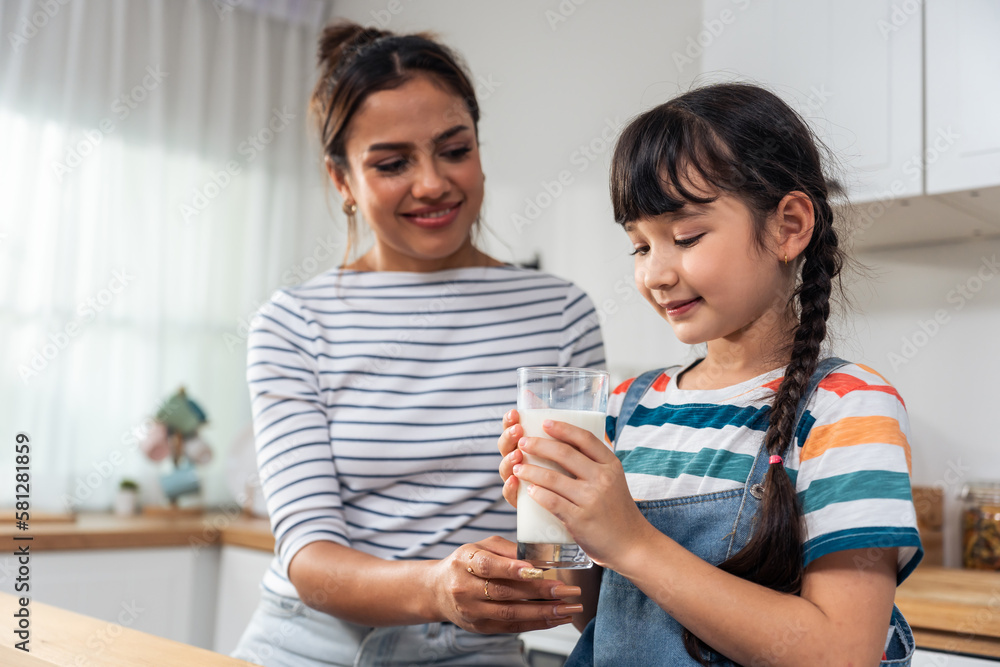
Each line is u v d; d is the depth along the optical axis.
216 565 2.53
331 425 1.14
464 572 0.78
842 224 0.96
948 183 1.56
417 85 1.07
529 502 0.71
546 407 0.72
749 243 0.72
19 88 2.78
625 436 0.84
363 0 3.43
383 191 1.09
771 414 0.71
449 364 1.16
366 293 1.20
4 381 2.68
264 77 3.40
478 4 2.96
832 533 0.62
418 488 1.12
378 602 0.90
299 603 1.08
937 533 1.77
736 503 0.71
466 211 1.13
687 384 0.85
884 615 0.61
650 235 0.75
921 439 1.87
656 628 0.72
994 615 1.25
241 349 3.29
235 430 3.24
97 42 2.97
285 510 1.05
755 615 0.60
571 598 0.83
